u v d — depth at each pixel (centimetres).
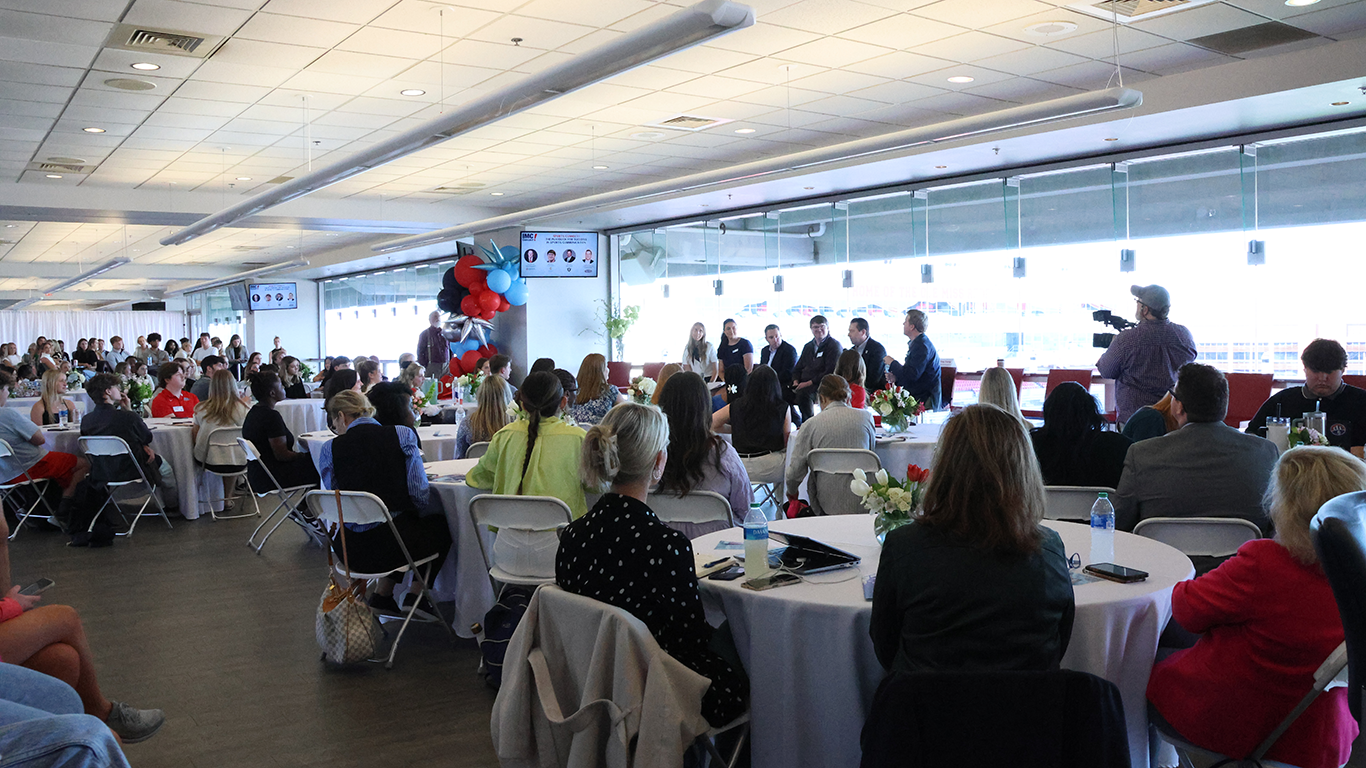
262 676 392
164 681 387
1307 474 202
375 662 407
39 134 876
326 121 855
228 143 941
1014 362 1027
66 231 1595
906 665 193
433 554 427
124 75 695
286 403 1070
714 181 813
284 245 1906
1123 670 235
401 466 416
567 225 1452
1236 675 215
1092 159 927
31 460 638
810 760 239
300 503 638
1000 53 671
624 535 236
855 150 693
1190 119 766
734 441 552
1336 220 798
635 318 1473
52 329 3008
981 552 191
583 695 219
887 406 584
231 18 578
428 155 1037
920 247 1101
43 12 560
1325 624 205
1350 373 796
